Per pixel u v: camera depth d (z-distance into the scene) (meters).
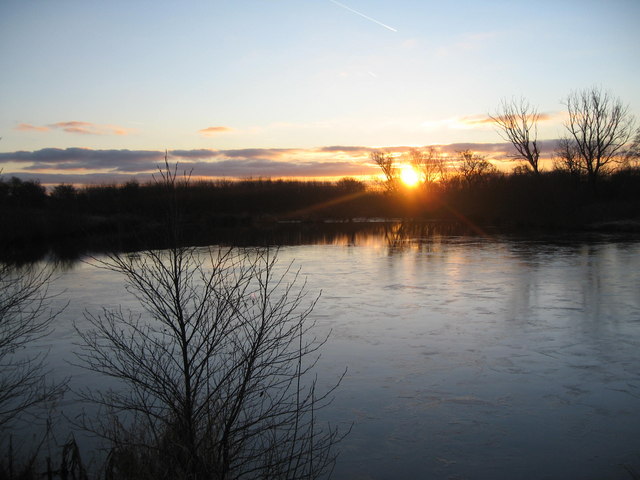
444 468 5.81
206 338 4.42
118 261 4.50
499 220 47.06
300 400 7.35
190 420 4.15
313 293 14.91
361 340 10.37
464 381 8.25
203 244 24.66
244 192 65.81
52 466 5.45
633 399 7.52
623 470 5.74
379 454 6.08
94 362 8.74
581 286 15.58
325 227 46.91
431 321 11.80
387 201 64.81
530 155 45.00
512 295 14.49
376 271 19.20
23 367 8.68
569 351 9.62
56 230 32.28
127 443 4.45
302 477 4.67
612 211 39.78
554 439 6.43
